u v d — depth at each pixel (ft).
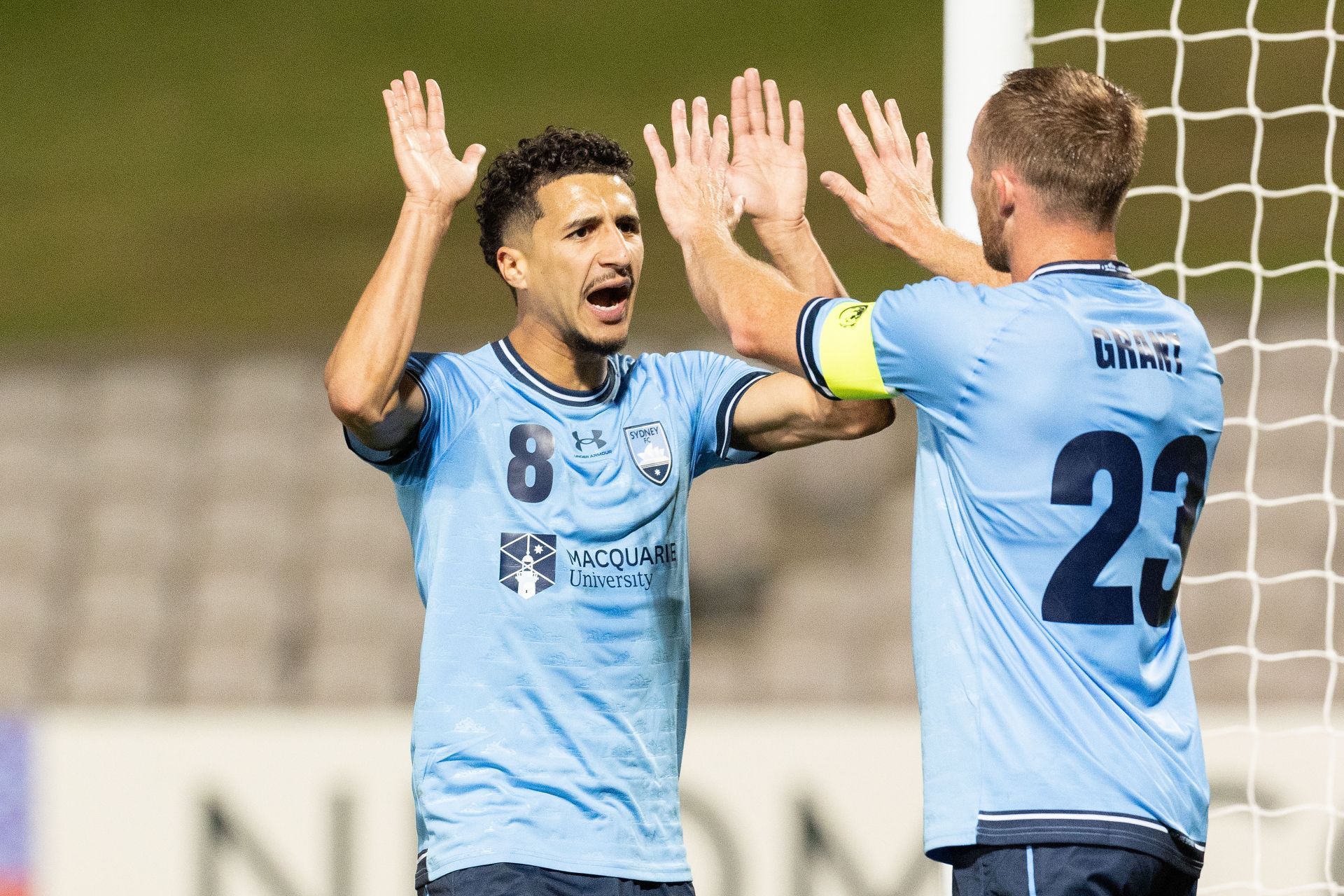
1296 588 119.85
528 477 37.11
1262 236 170.50
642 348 140.97
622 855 36.42
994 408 32.45
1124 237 172.76
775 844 80.43
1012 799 31.42
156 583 136.36
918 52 207.72
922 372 33.30
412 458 37.55
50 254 194.39
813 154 188.34
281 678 128.57
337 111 216.13
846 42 211.41
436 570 37.19
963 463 33.06
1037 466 32.30
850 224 180.34
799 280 40.88
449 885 35.94
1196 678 113.91
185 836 86.38
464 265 184.44
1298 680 112.88
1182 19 195.21
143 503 142.41
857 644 124.26
